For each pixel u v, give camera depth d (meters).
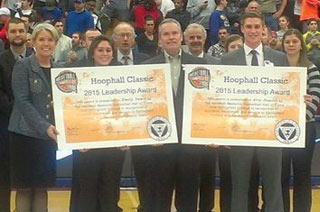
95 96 7.37
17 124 7.48
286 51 7.73
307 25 14.33
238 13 14.09
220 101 7.42
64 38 12.21
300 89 7.41
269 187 7.69
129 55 8.17
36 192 7.68
